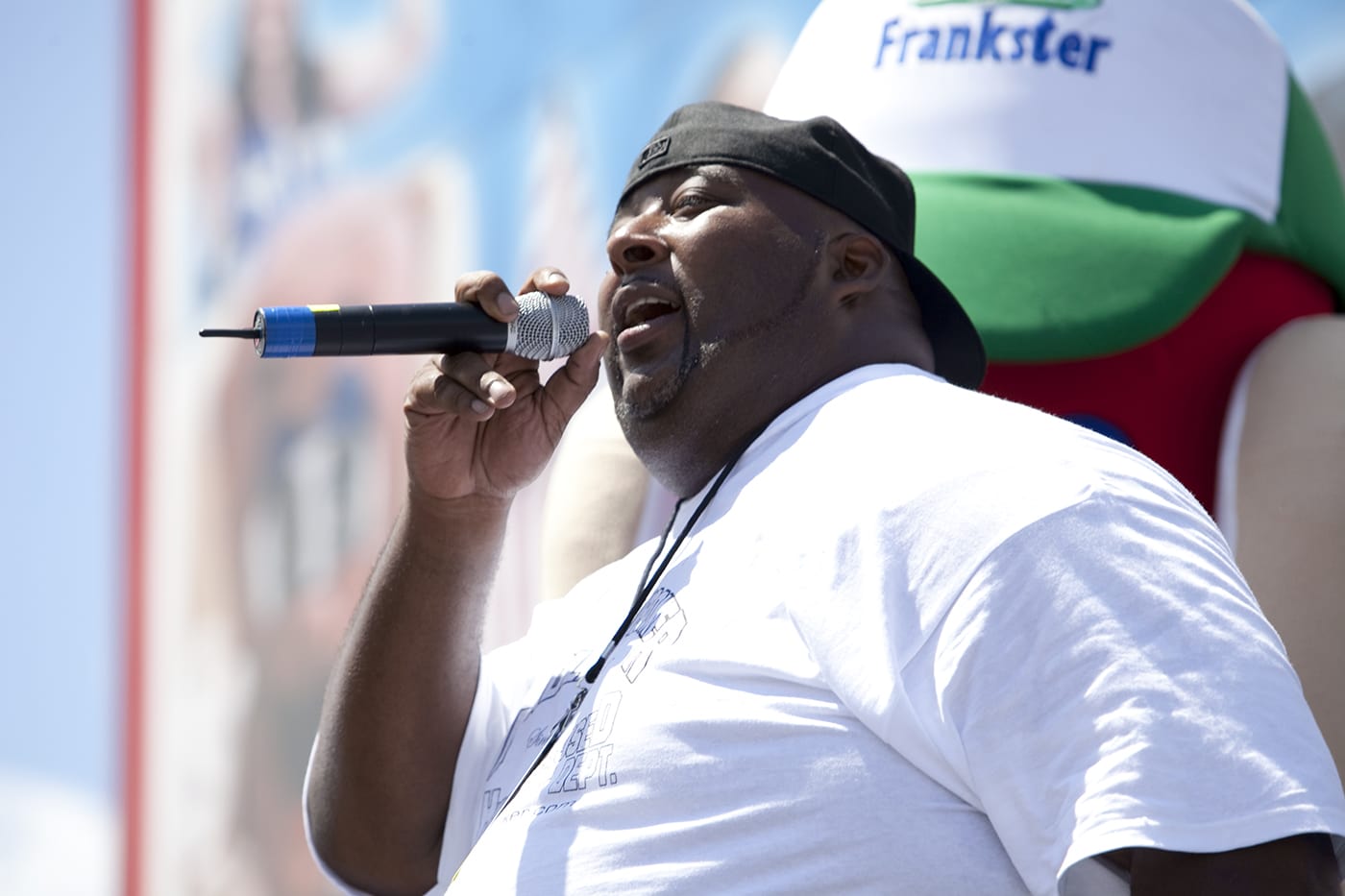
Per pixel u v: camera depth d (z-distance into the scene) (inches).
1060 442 135.4
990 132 208.1
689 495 173.2
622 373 172.6
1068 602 124.7
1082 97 206.8
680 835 134.1
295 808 437.4
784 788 131.8
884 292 173.2
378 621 185.0
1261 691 120.6
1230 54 210.2
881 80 214.5
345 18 442.6
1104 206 202.7
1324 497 184.2
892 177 178.5
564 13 387.9
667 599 150.3
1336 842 121.3
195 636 472.1
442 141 414.9
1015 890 126.6
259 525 453.1
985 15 211.5
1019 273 199.5
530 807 146.9
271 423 451.8
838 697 133.8
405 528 185.6
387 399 421.7
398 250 425.1
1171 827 115.3
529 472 180.2
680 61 361.7
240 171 468.8
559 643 173.2
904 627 131.0
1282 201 210.8
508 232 398.0
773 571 141.8
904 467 138.7
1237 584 129.2
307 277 448.5
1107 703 120.3
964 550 130.4
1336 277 215.2
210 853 459.8
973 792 128.4
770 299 166.1
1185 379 203.2
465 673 185.5
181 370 482.0
